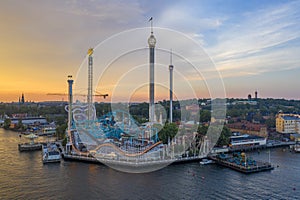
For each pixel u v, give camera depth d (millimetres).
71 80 157625
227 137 147125
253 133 189000
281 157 130875
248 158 119312
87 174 97000
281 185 86688
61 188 81562
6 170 103375
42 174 97375
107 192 78062
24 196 75312
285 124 199000
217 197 75438
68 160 120812
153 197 74688
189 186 84438
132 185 84375
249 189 82500
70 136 139875
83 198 73750
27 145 150500
